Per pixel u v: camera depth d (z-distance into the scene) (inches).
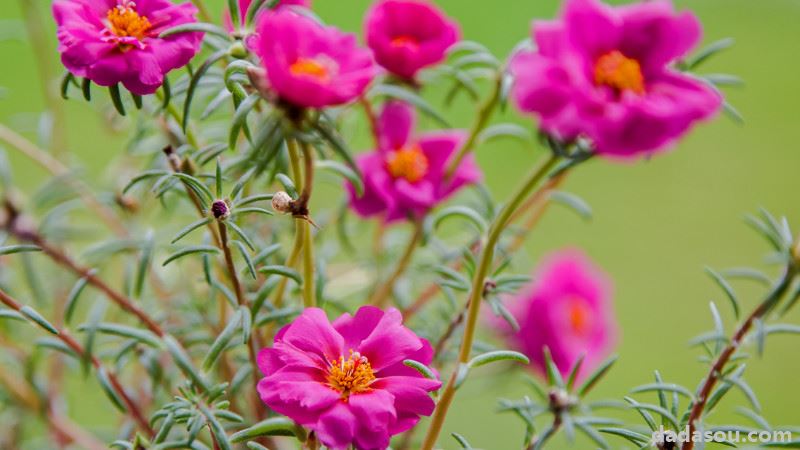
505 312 23.8
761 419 22.9
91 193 26.0
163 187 23.0
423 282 26.9
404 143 25.4
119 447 23.7
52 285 26.8
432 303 26.7
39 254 26.3
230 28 23.8
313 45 22.5
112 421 29.3
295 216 22.3
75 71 22.3
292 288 24.2
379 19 24.5
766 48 64.1
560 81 21.8
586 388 23.4
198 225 22.2
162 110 23.5
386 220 25.3
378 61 24.5
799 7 66.1
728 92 61.2
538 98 21.8
